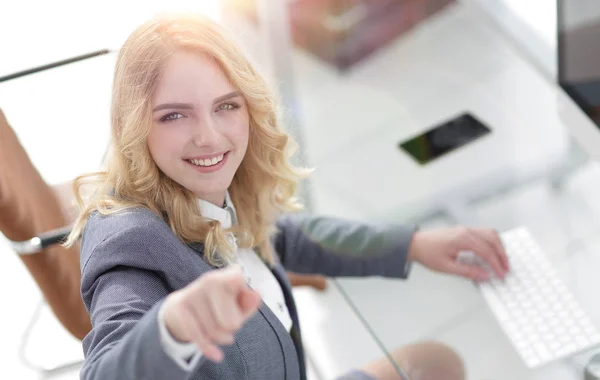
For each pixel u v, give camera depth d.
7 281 2.72
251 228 1.44
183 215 1.26
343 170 2.19
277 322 1.30
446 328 1.59
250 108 1.27
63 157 1.77
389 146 2.22
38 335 2.52
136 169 1.22
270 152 1.38
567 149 2.00
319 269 1.67
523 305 1.60
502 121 2.15
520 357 1.52
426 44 2.94
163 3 2.62
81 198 1.31
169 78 1.15
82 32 2.52
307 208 2.11
